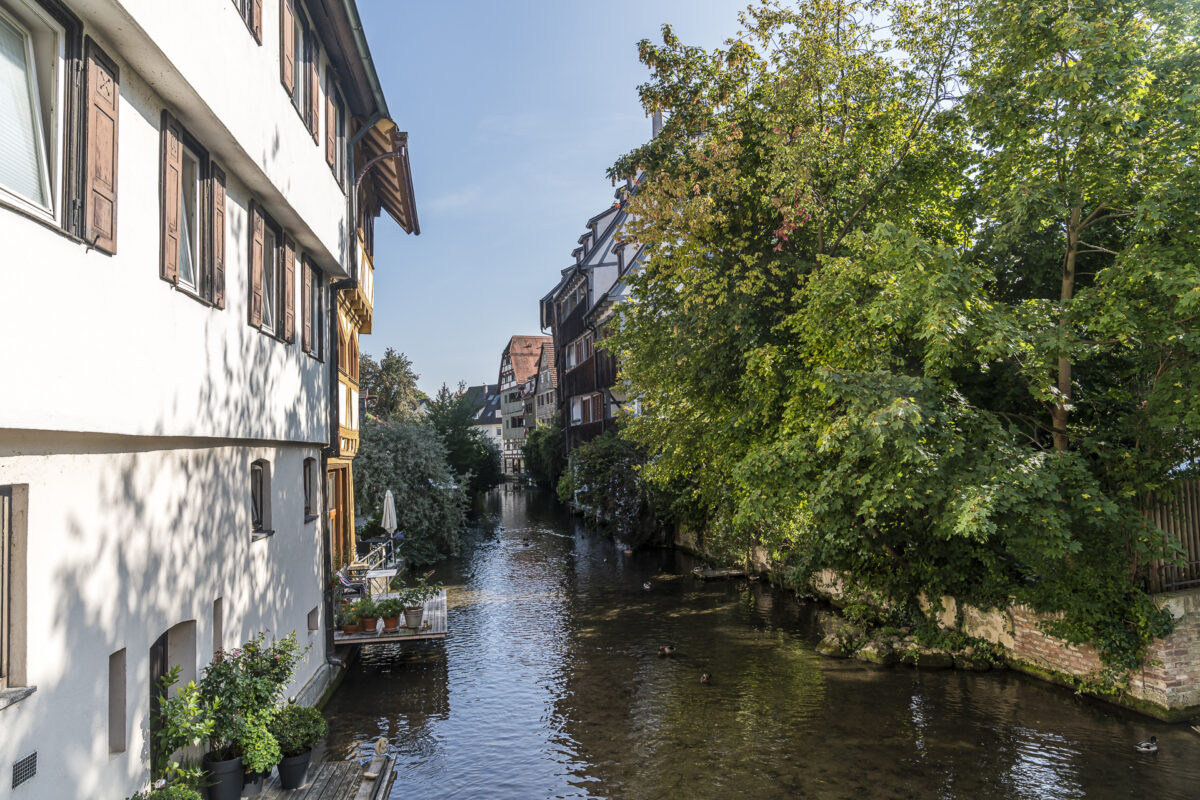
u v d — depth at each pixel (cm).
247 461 877
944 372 1027
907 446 927
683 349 1530
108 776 530
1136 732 990
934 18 1290
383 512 2311
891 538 1365
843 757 948
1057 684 1185
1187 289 869
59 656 475
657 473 1922
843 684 1241
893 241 988
